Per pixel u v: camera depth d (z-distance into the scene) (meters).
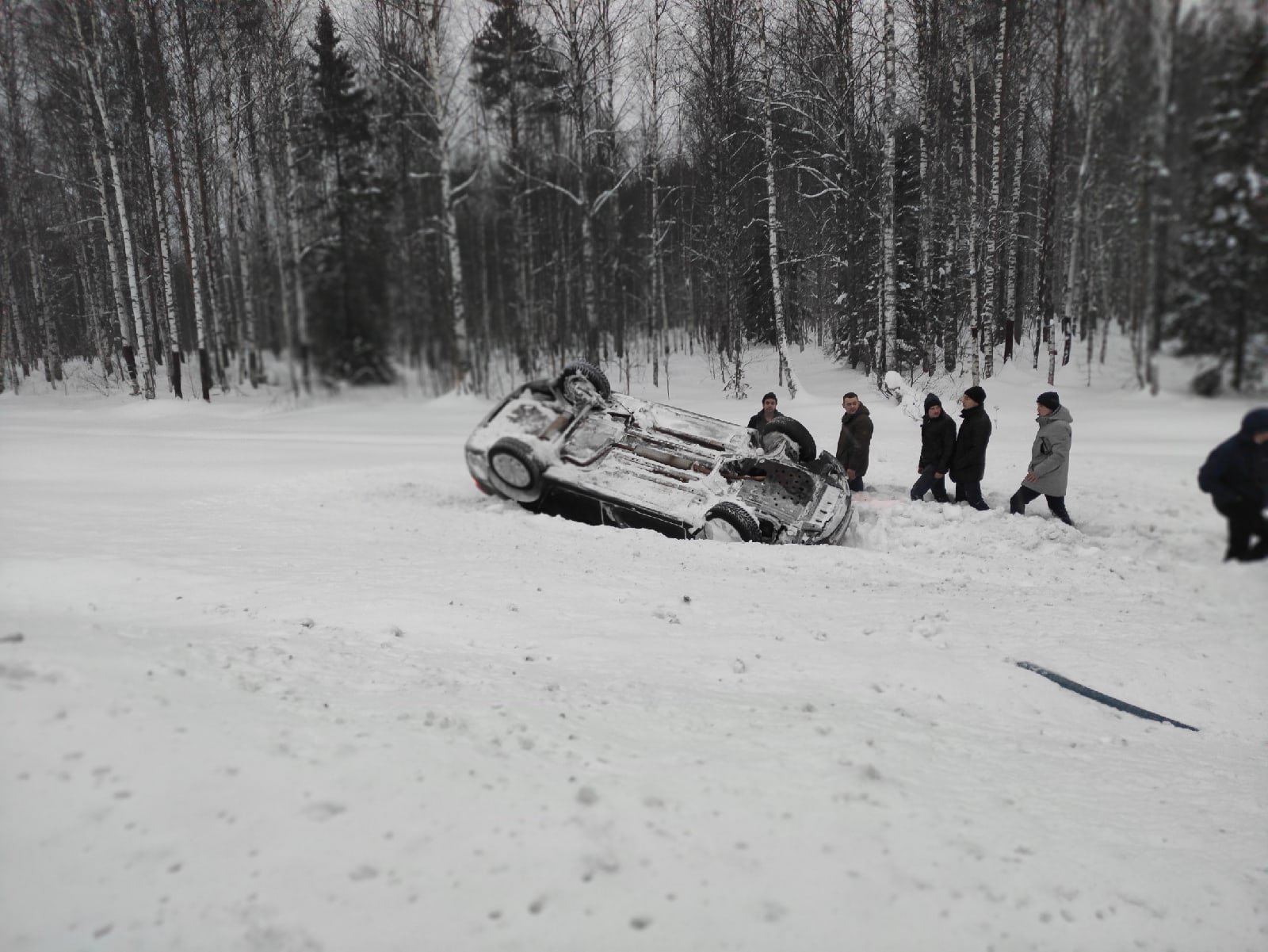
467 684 3.14
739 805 2.16
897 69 16.73
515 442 7.39
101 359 26.91
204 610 4.01
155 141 20.30
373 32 17.45
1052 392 6.14
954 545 6.44
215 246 20.77
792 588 5.31
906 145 18.20
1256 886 1.94
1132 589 4.41
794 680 3.59
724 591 5.14
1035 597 4.82
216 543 5.65
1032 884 1.91
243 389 19.97
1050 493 6.04
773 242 17.64
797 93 18.08
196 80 18.86
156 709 2.22
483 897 1.65
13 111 22.06
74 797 1.80
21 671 2.26
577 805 2.04
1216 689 3.17
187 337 26.80
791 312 26.97
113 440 12.00
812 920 1.68
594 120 21.78
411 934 1.54
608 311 27.77
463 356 13.90
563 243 24.06
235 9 17.38
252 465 9.67
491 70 19.67
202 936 1.49
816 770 2.47
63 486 7.96
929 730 3.03
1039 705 3.32
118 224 23.75
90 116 19.98
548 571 5.39
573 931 1.57
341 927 1.54
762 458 7.48
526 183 20.69
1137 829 2.25
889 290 16.86
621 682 3.37
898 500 8.13
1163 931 1.75
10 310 26.84
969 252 16.05
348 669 3.19
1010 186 13.56
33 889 1.56
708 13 19.09
